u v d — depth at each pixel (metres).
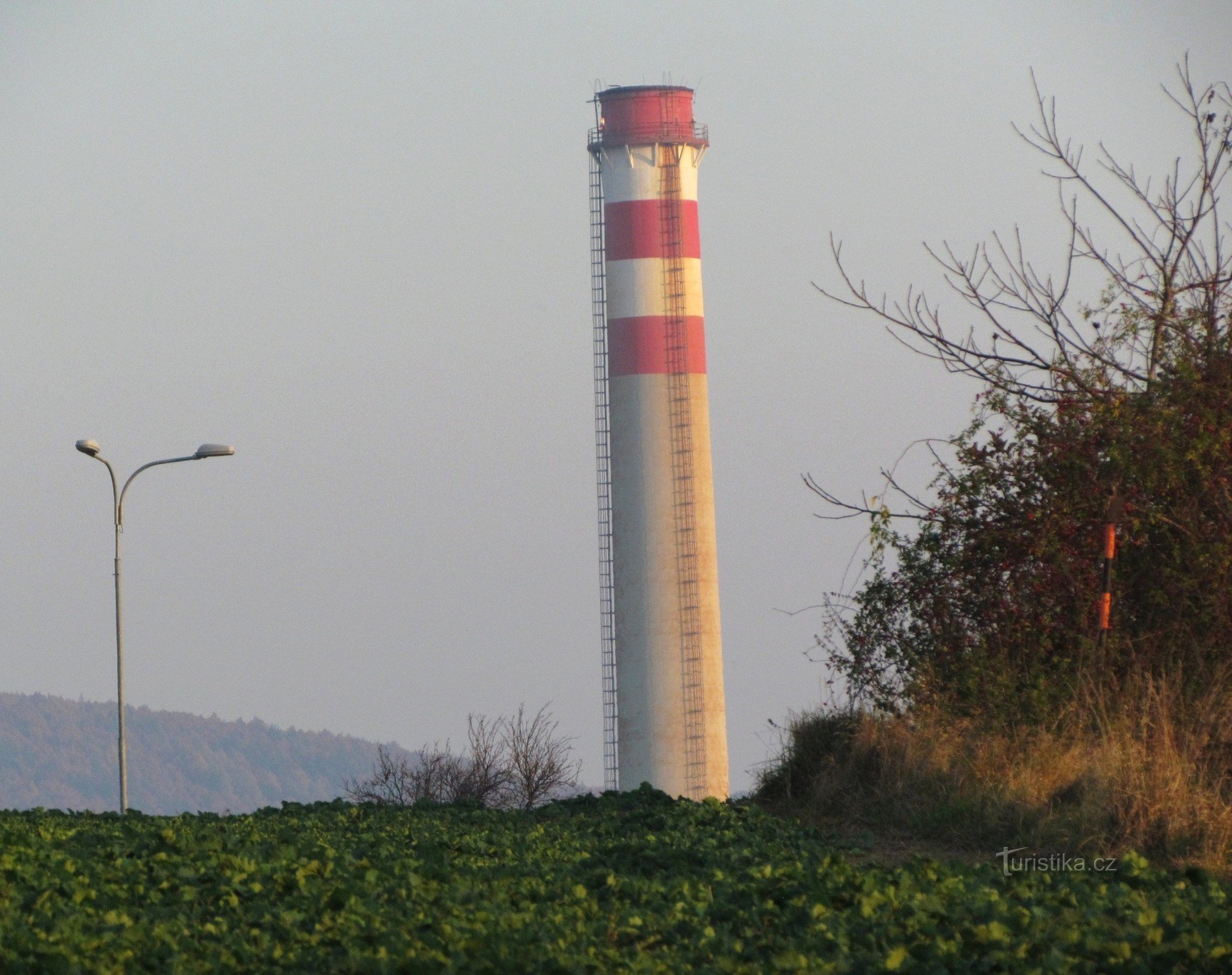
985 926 39.75
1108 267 73.06
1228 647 67.06
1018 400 73.12
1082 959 38.25
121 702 127.06
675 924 41.31
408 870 49.03
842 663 74.12
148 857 51.09
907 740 65.19
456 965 36.25
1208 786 57.06
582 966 36.22
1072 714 63.84
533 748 116.75
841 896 44.59
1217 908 42.91
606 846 57.22
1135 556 71.06
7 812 69.44
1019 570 71.88
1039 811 57.00
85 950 36.66
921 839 59.22
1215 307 71.44
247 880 46.88
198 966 36.38
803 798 68.56
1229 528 68.19
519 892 45.72
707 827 61.06
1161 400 70.31
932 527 74.69
